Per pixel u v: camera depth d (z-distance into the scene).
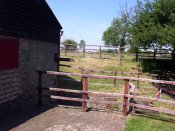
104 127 7.91
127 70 24.34
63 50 29.77
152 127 8.10
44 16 12.43
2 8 8.77
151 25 23.03
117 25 46.03
